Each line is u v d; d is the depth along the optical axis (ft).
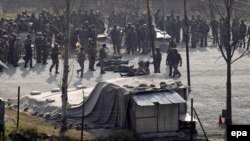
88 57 568.00
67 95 365.40
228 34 366.63
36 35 583.17
